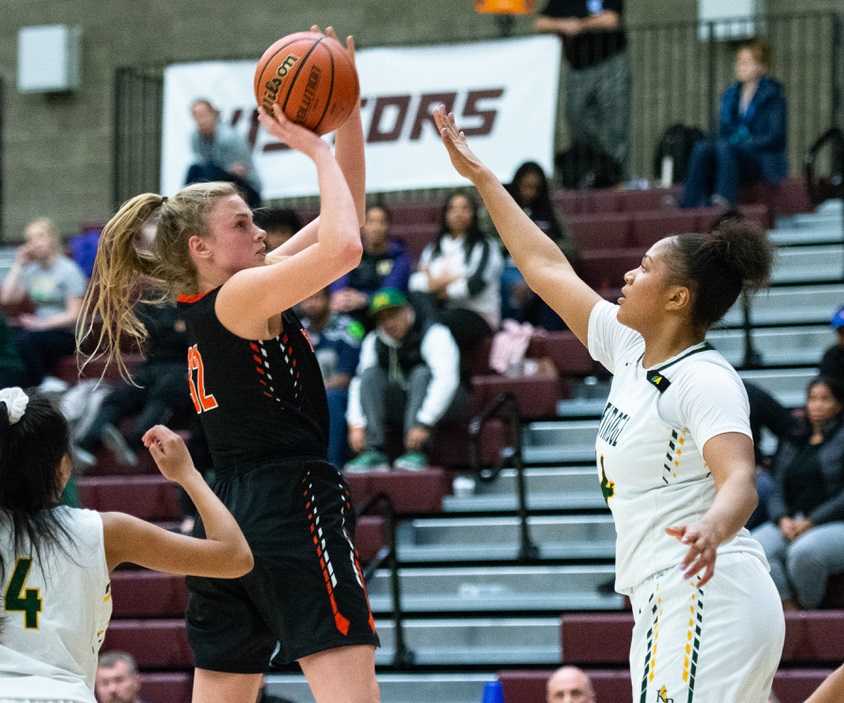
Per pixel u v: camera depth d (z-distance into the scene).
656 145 34.06
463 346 25.20
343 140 10.59
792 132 34.62
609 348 9.75
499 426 23.58
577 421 24.16
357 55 31.39
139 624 21.25
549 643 20.80
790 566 19.38
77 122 40.53
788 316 25.39
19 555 8.43
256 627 9.82
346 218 8.99
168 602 21.88
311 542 9.57
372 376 23.38
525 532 21.80
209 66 32.22
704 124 35.44
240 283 9.34
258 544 9.54
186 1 39.81
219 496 9.80
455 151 10.45
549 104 30.47
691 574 7.85
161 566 8.77
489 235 27.44
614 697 19.03
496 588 21.73
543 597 21.27
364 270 25.92
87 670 8.55
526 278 10.20
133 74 34.06
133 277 10.00
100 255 9.96
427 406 22.88
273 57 9.48
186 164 31.92
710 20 31.94
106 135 40.34
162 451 8.86
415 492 22.64
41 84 40.34
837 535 19.30
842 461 19.80
